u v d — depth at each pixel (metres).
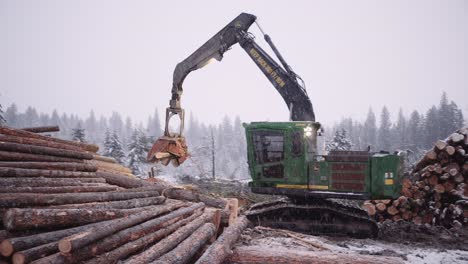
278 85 11.75
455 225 10.38
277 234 9.49
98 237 4.55
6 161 6.37
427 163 11.21
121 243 5.07
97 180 7.77
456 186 10.57
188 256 5.63
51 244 4.31
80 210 5.10
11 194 5.04
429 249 8.62
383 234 9.98
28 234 4.62
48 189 5.87
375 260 6.61
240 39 12.27
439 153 10.71
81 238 4.28
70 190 6.30
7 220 4.30
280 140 10.52
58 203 5.59
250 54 12.17
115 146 36.50
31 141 7.18
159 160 11.75
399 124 93.44
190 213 7.41
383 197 9.71
